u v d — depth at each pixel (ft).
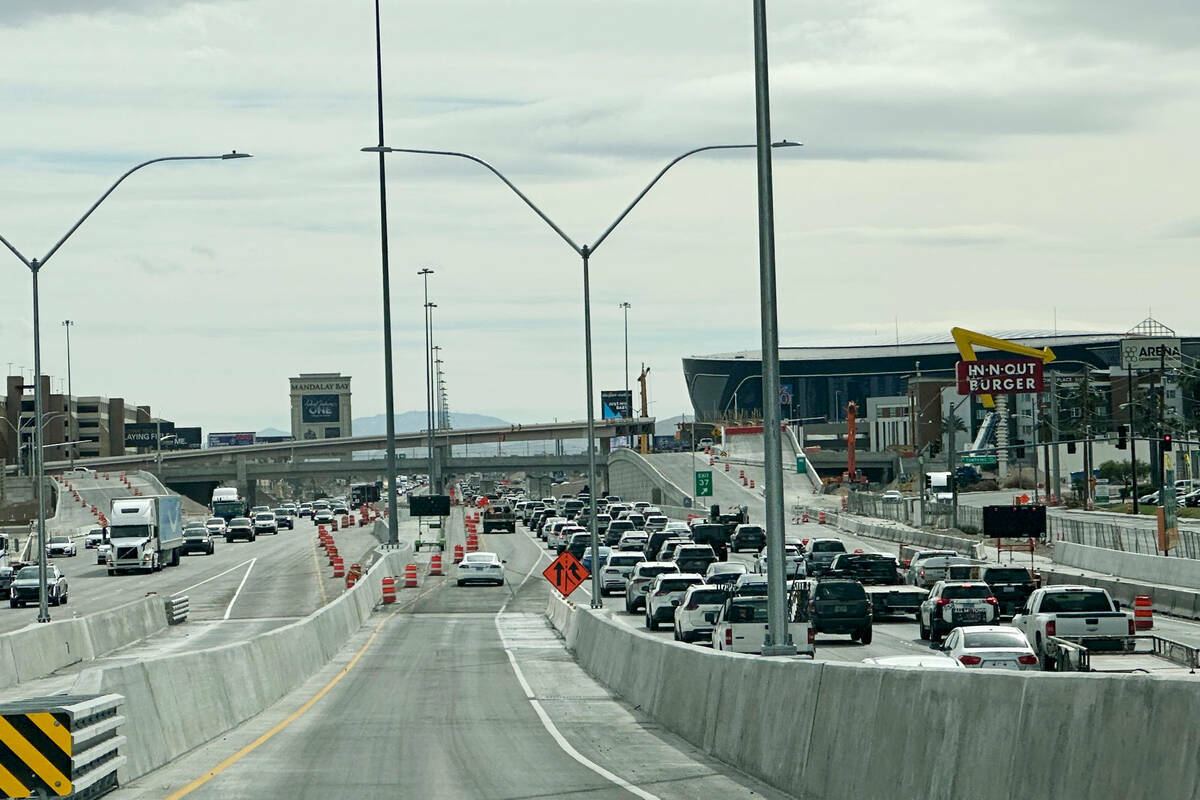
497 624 372.58
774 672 123.44
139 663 136.87
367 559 611.47
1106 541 538.88
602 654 234.58
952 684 86.84
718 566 382.22
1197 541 514.27
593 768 130.62
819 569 456.86
